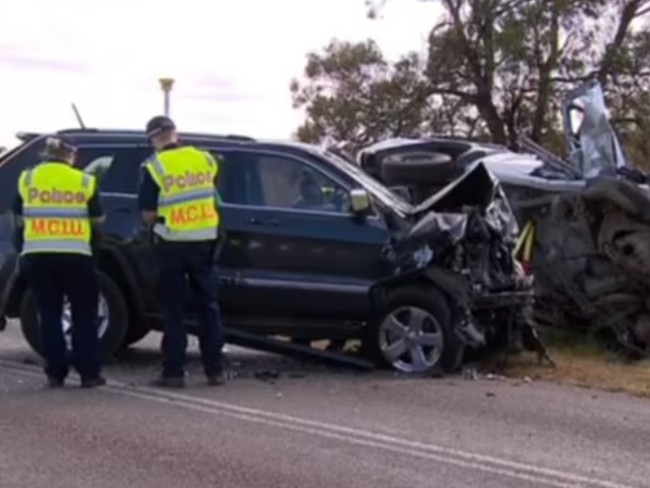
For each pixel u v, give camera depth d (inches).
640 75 1441.9
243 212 428.1
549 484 278.1
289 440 315.3
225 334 427.2
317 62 1512.1
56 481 270.8
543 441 322.0
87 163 439.8
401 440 318.0
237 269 426.9
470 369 432.5
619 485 278.8
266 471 282.8
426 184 538.3
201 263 389.1
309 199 431.2
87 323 384.5
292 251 426.3
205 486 269.1
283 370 431.5
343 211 427.5
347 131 1483.8
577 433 333.1
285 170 434.3
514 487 274.5
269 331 431.8
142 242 427.5
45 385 390.3
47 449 300.4
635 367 457.7
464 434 327.9
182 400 366.9
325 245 425.1
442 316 418.3
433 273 419.8
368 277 423.8
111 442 308.7
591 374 432.1
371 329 429.1
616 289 494.0
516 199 512.7
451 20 1443.2
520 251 504.4
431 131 1492.4
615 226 490.0
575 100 560.4
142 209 388.5
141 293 428.5
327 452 302.7
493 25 1417.3
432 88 1473.9
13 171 442.3
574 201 501.0
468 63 1444.4
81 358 384.2
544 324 510.6
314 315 428.8
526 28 1397.6
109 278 430.6
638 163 1416.1
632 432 335.6
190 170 386.3
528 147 719.7
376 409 359.9
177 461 290.2
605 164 538.0
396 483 275.0
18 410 347.3
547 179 517.3
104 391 379.6
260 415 346.6
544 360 450.3
